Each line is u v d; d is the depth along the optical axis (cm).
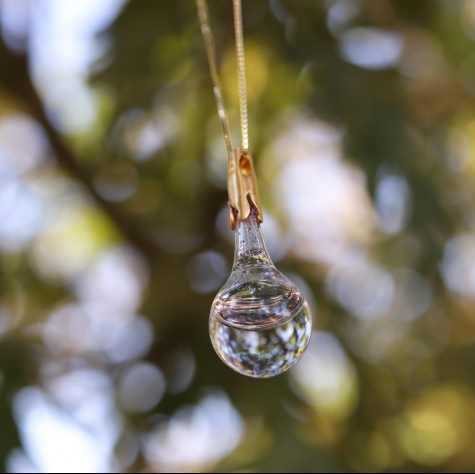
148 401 56
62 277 64
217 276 59
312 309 57
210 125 54
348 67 54
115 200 61
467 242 56
